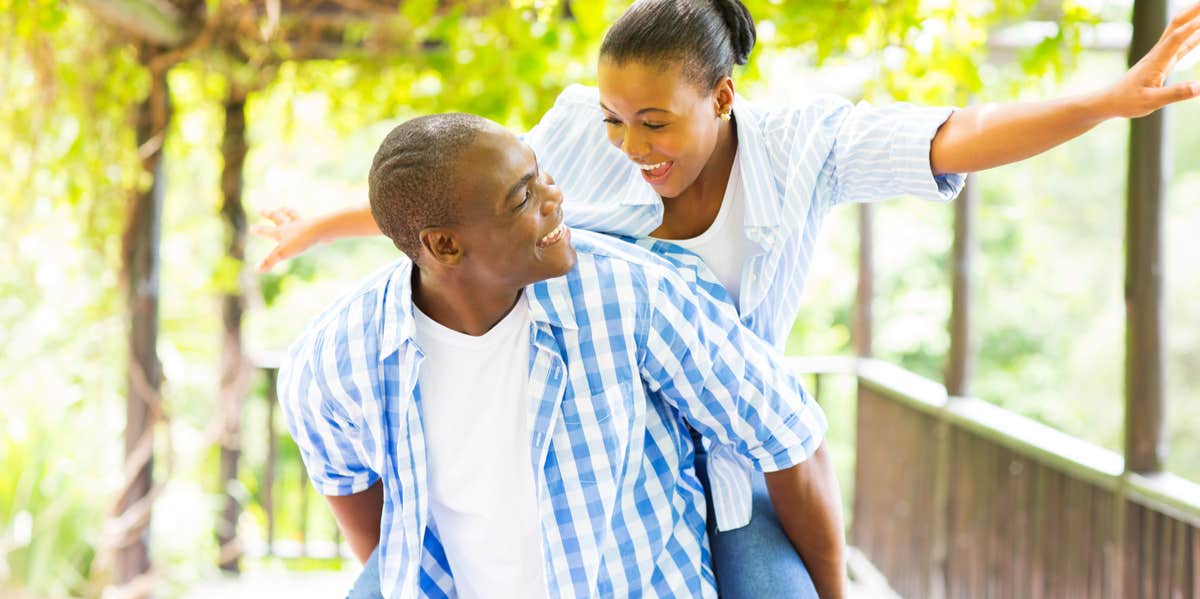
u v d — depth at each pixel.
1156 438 2.74
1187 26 1.34
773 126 1.66
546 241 1.33
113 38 4.01
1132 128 2.64
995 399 10.48
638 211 1.63
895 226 10.64
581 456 1.43
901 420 4.29
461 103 3.51
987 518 3.60
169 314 4.83
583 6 3.27
